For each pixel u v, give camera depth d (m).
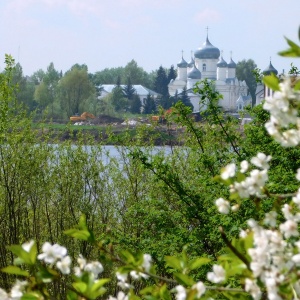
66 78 176.12
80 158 24.61
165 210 18.00
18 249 4.82
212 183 15.91
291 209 5.41
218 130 17.61
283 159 15.14
